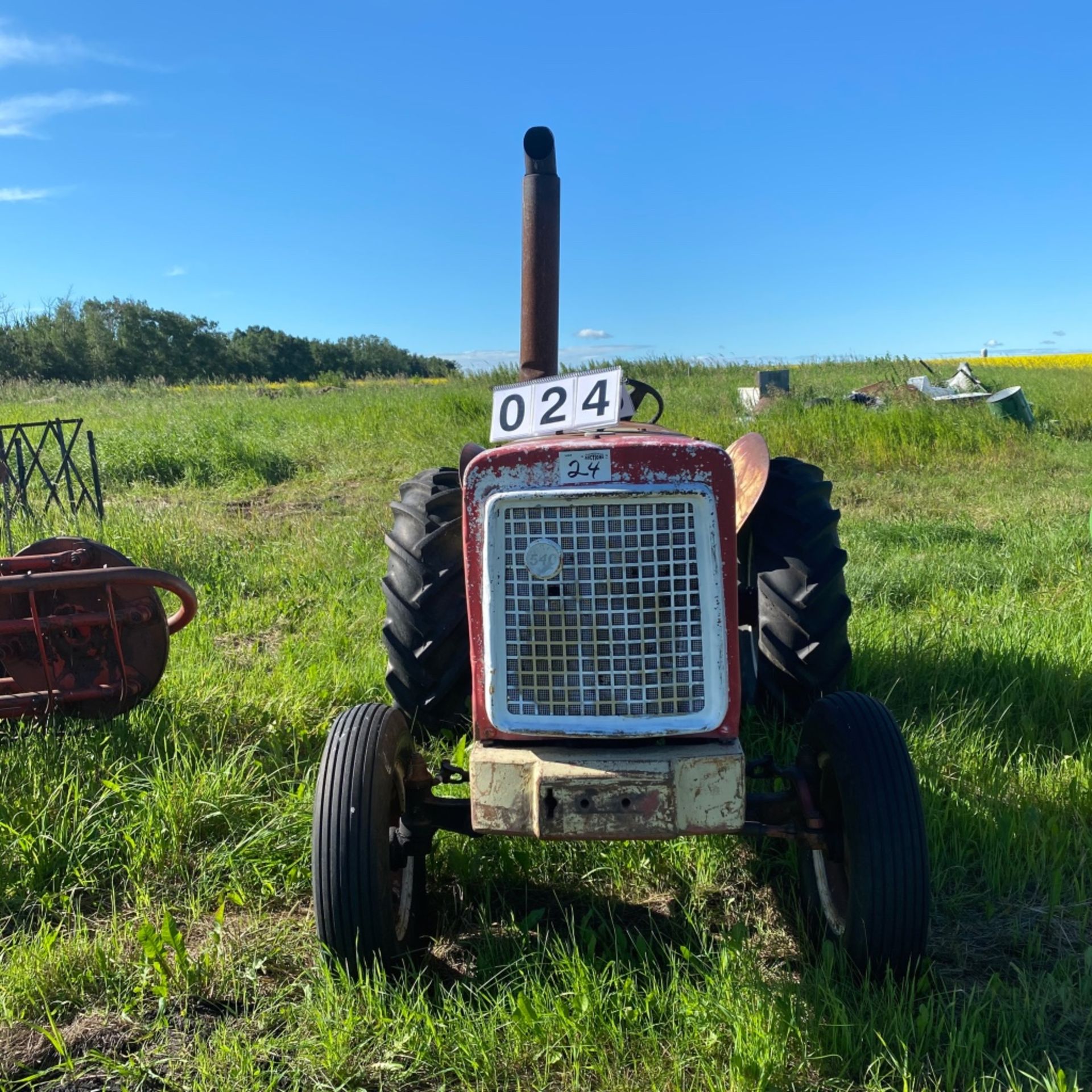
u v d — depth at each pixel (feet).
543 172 12.45
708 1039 7.59
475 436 42.04
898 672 14.67
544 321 12.61
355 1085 7.45
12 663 12.61
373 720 8.78
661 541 7.93
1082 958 8.75
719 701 8.00
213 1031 8.05
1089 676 14.37
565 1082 7.45
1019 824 10.59
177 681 14.26
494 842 10.51
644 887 10.09
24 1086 7.51
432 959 9.07
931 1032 7.68
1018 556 21.17
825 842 8.64
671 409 47.98
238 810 11.12
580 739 8.19
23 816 10.76
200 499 31.45
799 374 72.28
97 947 8.72
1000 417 41.22
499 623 8.04
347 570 21.20
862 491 31.04
